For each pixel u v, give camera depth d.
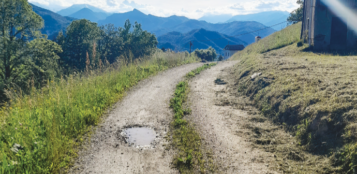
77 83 9.28
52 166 4.32
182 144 5.60
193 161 4.89
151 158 5.02
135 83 12.09
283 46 20.47
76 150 5.18
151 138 5.98
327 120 5.08
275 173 4.41
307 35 17.75
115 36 48.75
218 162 4.89
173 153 5.22
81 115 6.54
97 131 6.22
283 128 6.15
